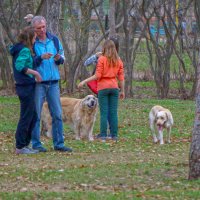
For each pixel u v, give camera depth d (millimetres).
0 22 33250
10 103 27188
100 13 39438
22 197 9648
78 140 16922
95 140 16875
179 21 32906
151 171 11969
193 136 10766
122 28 32094
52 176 11352
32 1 32844
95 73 16734
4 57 33531
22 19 32594
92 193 9867
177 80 38875
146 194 9836
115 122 16766
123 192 10000
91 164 12742
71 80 31891
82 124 16953
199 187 10367
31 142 15297
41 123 17656
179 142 17141
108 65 16312
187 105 27547
